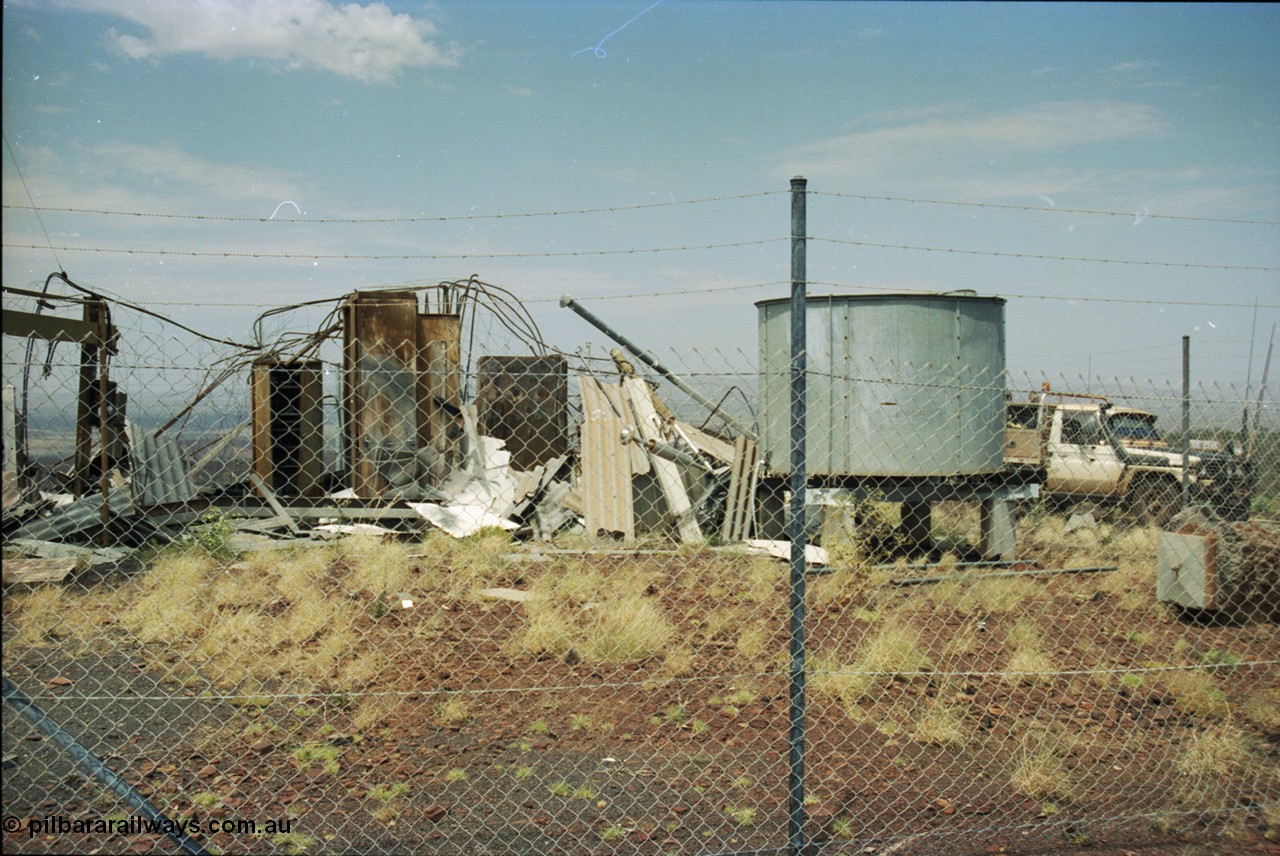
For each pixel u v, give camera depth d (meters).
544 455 13.31
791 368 4.00
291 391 12.31
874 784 4.80
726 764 4.96
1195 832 4.46
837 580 9.05
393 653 6.65
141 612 7.15
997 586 8.79
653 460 12.16
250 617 6.98
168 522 10.79
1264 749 5.44
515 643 6.94
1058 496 14.52
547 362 13.29
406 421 12.27
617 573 9.43
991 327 10.55
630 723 5.48
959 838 4.29
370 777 4.67
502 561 9.99
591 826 4.26
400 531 11.88
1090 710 5.93
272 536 11.30
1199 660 7.04
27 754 4.68
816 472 10.49
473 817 4.30
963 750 5.25
